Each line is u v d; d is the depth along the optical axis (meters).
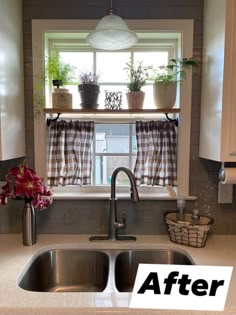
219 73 1.27
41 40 1.52
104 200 1.58
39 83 1.53
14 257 1.26
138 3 1.51
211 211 1.58
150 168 1.60
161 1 1.50
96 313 0.88
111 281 1.14
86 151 1.61
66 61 1.67
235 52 1.21
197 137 1.56
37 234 1.57
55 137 1.59
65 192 1.66
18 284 1.06
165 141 1.59
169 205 1.58
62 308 0.88
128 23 1.50
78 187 1.67
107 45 1.42
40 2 1.51
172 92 1.49
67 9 1.51
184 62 1.47
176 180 1.59
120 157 1.70
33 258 1.28
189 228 1.36
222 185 1.56
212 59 1.36
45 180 1.57
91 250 1.43
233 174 1.30
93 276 1.43
